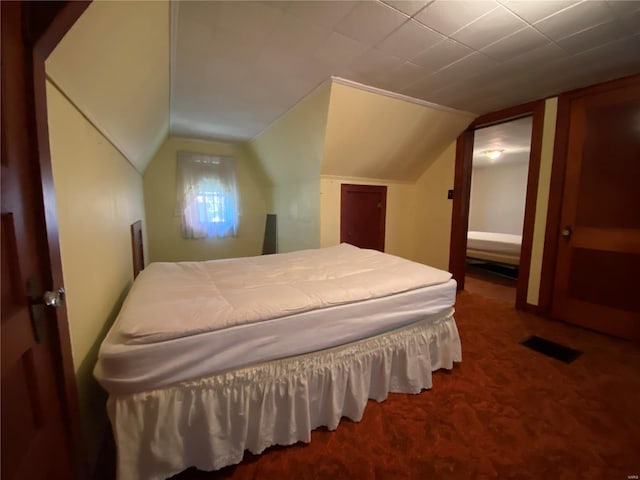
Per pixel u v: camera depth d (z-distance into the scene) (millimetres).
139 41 1185
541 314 2543
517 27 1442
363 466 1090
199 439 1014
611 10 1313
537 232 2543
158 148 3477
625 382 1592
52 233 694
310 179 3135
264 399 1101
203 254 4168
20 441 563
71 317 908
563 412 1364
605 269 2156
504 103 2531
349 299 1280
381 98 2283
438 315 1624
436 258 3484
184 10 1296
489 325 2357
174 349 917
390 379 1492
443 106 2584
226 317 1022
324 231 3068
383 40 1550
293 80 2023
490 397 1479
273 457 1129
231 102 2426
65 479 752
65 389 748
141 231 2855
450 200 3270
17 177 589
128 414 888
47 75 772
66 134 920
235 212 4266
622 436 1219
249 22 1383
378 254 2244
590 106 2150
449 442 1199
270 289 1328
